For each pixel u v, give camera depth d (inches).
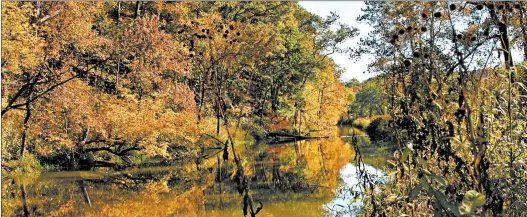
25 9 589.0
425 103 132.9
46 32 644.7
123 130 685.9
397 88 157.0
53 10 626.2
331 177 523.2
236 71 1067.3
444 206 103.5
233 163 672.4
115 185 517.7
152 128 706.2
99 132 674.8
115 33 799.1
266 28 1079.6
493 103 132.3
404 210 175.8
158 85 839.1
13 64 569.9
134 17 971.3
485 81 128.1
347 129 1769.2
